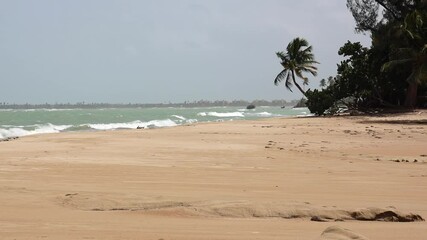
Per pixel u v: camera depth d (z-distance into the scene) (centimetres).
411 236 527
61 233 535
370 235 530
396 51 5122
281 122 4288
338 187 1022
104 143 2247
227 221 615
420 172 1297
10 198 827
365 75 5825
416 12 4762
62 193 888
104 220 624
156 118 8956
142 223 601
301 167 1395
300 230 555
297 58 6775
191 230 554
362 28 6253
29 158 1575
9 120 8069
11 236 516
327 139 2512
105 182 1066
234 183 1068
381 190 982
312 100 5884
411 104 5828
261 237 515
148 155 1708
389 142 2336
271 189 981
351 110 6044
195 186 1012
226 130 3262
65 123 7088
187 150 1898
